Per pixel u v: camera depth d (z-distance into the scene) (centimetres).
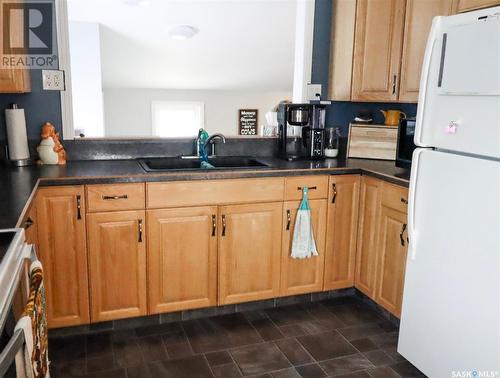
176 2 437
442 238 183
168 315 256
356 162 293
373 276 266
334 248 278
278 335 245
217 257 252
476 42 161
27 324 92
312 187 264
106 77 665
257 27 503
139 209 231
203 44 554
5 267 100
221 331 248
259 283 265
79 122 483
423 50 253
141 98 741
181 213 239
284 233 264
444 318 185
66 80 260
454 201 176
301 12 306
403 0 263
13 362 87
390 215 247
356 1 284
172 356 223
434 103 184
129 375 206
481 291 166
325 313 272
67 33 256
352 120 326
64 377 204
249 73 676
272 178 253
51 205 216
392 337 246
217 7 452
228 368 214
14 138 243
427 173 189
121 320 248
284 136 295
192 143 290
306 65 309
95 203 223
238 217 251
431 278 191
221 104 777
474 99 164
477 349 169
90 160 271
